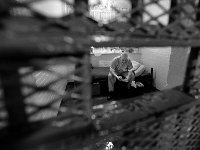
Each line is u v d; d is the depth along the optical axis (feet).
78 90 2.15
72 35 1.77
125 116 2.45
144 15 2.27
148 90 14.53
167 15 2.39
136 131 2.45
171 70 7.81
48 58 1.65
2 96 1.71
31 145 1.73
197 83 3.15
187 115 2.94
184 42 2.59
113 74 12.78
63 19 1.81
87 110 2.23
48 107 2.09
